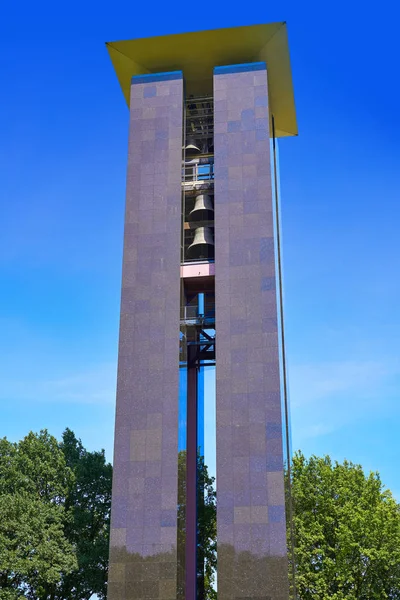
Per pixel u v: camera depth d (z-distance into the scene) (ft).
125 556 108.78
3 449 179.73
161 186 136.15
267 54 145.48
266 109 138.00
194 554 123.85
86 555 168.45
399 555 171.63
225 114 139.03
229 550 106.32
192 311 131.95
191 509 127.85
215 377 118.52
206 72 150.30
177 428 116.47
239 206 130.62
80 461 190.19
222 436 114.01
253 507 108.47
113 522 111.34
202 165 143.02
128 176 138.21
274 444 112.16
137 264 130.31
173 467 113.70
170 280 127.95
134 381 120.98
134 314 126.21
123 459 115.44
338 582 172.65
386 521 176.76
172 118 141.90
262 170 132.87
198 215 140.67
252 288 123.75
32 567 155.94
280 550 105.19
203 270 130.62
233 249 127.54
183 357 128.98
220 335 121.29
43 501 172.65
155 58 149.38
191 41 144.66
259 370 117.70
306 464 195.72
